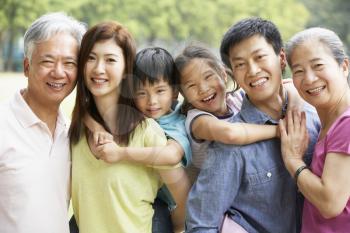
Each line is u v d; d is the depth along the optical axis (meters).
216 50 1.90
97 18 13.20
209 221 1.80
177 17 12.92
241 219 1.82
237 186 1.82
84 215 1.84
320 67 1.71
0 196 1.83
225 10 12.91
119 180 1.81
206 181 1.82
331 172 1.66
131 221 1.82
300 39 1.75
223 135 1.79
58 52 1.81
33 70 1.84
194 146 1.89
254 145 1.82
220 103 1.92
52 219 1.84
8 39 14.57
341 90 1.75
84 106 1.88
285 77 1.97
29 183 1.81
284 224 1.84
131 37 1.83
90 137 1.86
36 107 1.90
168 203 2.00
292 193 1.85
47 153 1.87
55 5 13.05
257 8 13.11
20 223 1.80
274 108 1.88
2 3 13.38
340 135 1.67
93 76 1.80
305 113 1.86
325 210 1.66
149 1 12.98
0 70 14.01
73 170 1.88
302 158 1.79
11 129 1.84
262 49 1.76
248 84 1.79
